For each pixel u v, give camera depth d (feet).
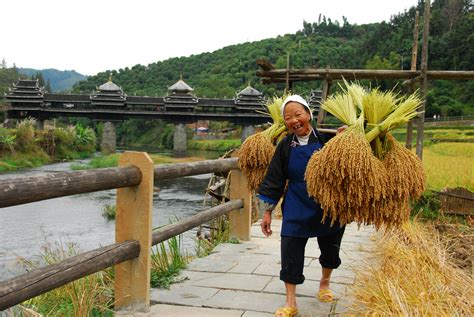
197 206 76.43
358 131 8.78
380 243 15.08
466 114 214.28
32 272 7.39
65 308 10.52
